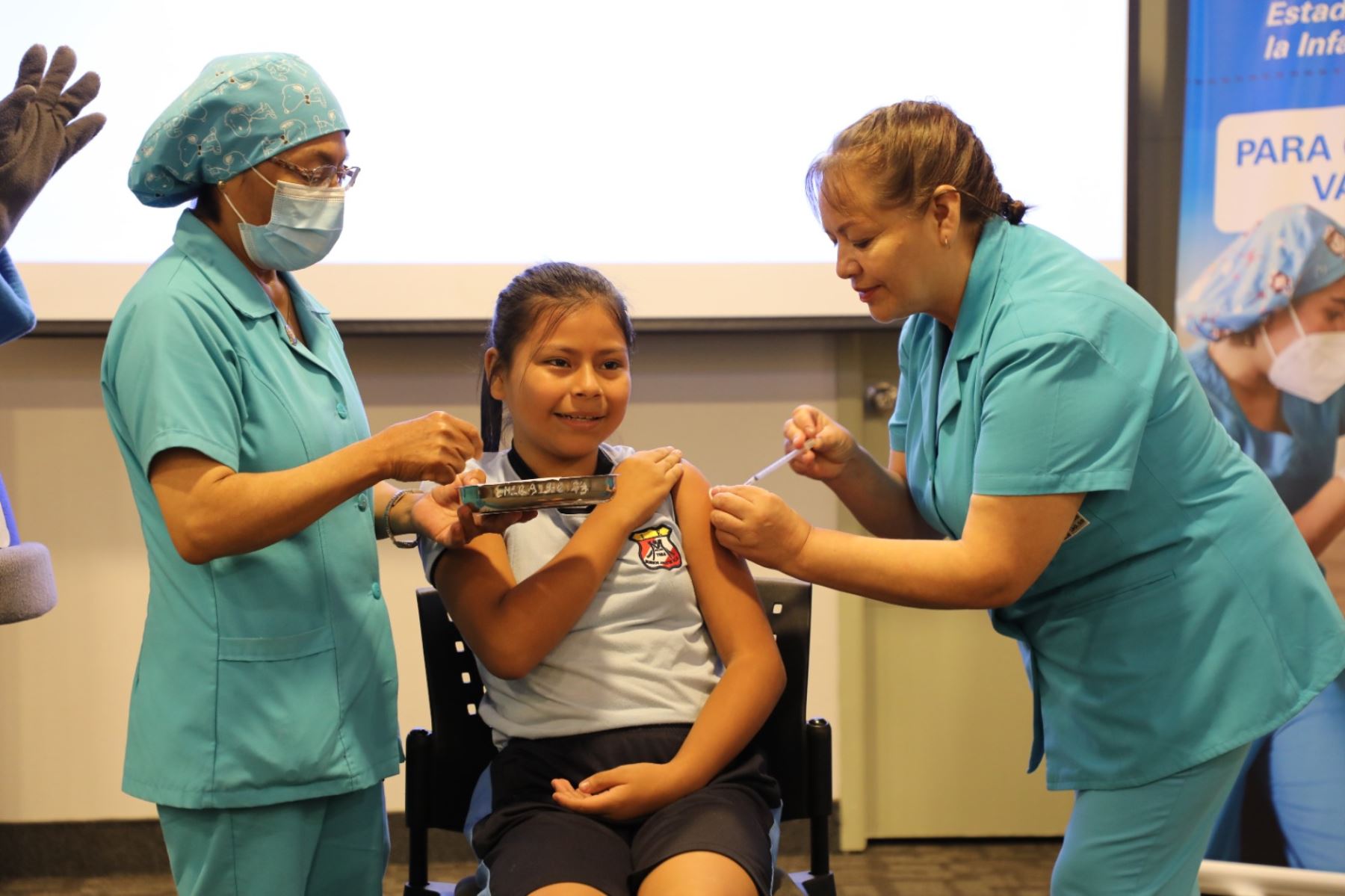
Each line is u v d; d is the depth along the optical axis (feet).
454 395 7.48
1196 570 4.07
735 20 7.25
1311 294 6.81
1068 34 7.22
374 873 4.18
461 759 4.47
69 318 7.02
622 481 4.27
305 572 3.89
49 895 7.31
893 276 4.06
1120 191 7.27
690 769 3.88
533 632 3.97
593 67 7.24
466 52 7.18
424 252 7.22
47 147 4.85
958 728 7.98
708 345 7.59
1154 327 4.02
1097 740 4.19
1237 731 4.01
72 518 7.39
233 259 3.96
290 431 3.87
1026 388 3.80
